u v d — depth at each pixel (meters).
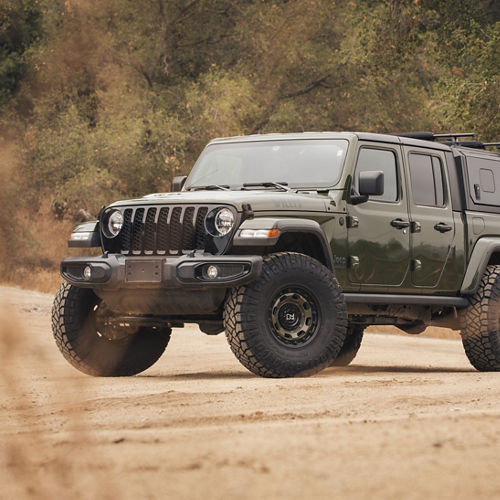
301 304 12.18
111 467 5.02
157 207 12.50
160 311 12.47
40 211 47.34
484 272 15.38
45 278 40.38
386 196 13.98
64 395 9.56
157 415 7.69
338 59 50.00
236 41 54.44
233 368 14.82
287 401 8.72
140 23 49.88
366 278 13.43
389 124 51.97
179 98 50.06
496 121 33.97
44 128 47.22
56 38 45.91
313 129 51.16
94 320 13.41
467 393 9.30
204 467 4.95
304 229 12.33
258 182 13.72
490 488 4.47
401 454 5.26
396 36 38.06
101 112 48.09
